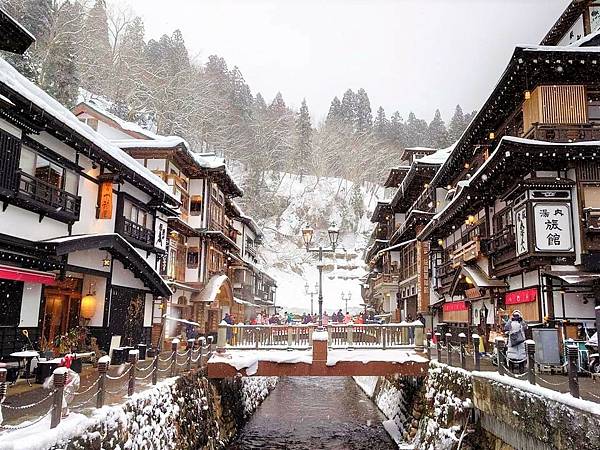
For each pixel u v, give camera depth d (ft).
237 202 245.65
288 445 57.31
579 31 71.72
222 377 58.29
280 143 311.27
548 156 53.62
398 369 58.03
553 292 54.24
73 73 133.90
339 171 322.75
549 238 54.08
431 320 107.04
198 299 95.14
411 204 134.10
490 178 63.41
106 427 28.60
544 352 47.19
